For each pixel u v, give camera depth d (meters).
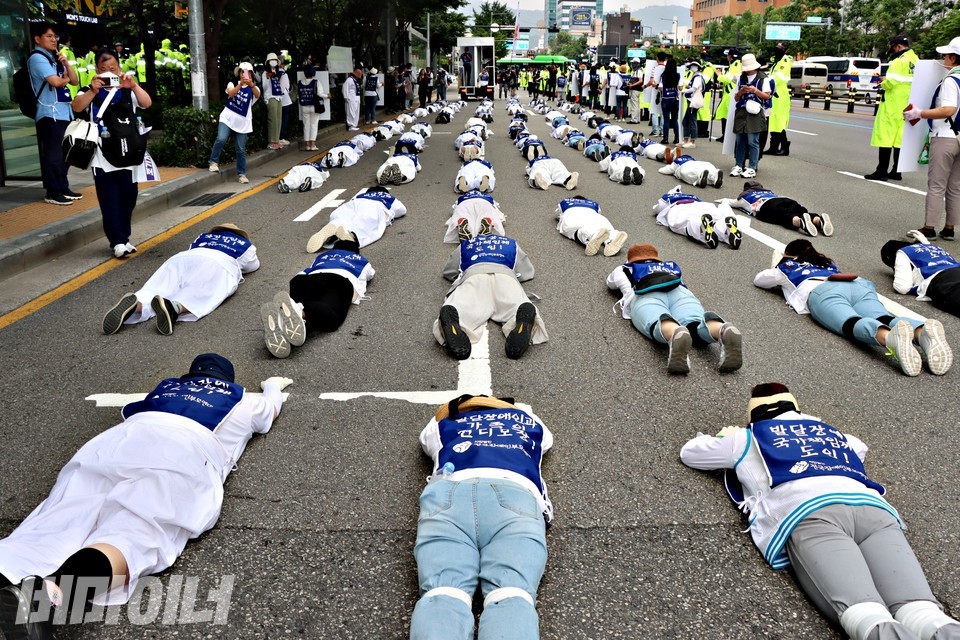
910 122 7.82
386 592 2.87
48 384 4.65
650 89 22.23
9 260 6.80
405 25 38.38
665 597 2.85
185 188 10.56
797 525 2.87
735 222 7.93
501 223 8.09
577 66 33.47
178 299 5.75
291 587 2.89
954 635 2.32
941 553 3.10
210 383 3.68
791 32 63.56
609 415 4.24
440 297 6.32
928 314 5.89
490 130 21.28
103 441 3.14
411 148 14.13
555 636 2.66
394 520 3.30
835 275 5.66
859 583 2.57
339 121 23.75
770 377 4.75
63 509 2.92
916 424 4.16
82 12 21.17
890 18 57.16
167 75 20.09
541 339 5.23
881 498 2.89
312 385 4.62
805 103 33.72
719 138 18.84
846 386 4.63
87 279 6.79
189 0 12.88
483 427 3.27
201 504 3.16
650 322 5.18
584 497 3.47
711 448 3.51
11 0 10.24
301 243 8.12
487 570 2.64
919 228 8.83
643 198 10.75
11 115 10.49
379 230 8.41
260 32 24.36
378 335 5.46
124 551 2.74
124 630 2.67
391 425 4.11
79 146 6.95
